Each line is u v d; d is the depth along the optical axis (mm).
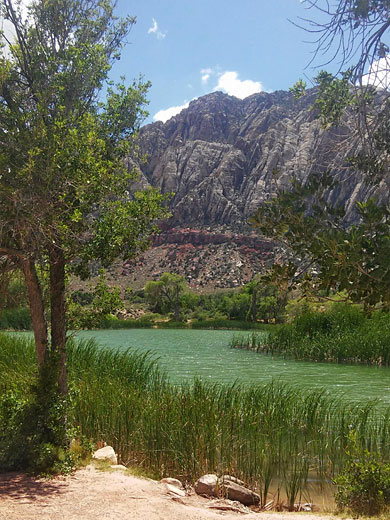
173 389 13047
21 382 11195
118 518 5570
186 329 90812
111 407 10203
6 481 6984
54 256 8609
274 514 6582
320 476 8695
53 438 8000
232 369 25906
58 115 8430
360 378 22266
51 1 9188
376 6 4309
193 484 8359
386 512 6602
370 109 5230
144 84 9977
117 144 9727
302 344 31797
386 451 9305
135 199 9297
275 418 10398
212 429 9062
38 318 8523
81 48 9203
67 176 7234
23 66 8859
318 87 6164
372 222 4305
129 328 93625
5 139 6949
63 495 6395
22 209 6672
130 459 9250
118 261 9188
